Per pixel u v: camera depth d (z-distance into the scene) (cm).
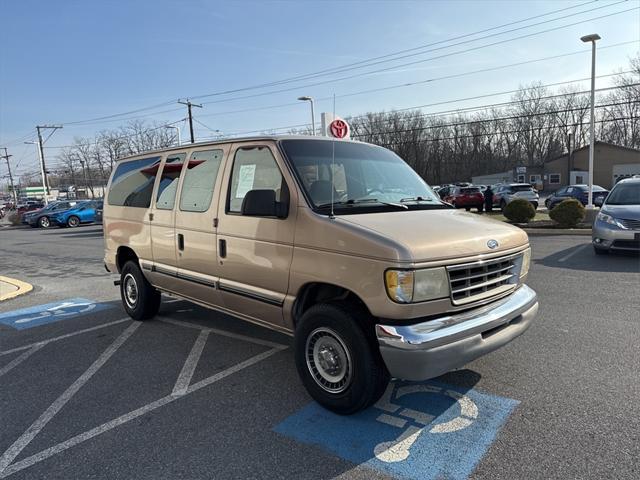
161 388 407
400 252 296
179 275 497
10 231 2967
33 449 315
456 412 347
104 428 340
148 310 610
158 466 291
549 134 6756
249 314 422
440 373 307
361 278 313
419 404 362
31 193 10188
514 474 271
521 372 416
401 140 6369
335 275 330
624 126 6000
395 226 328
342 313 328
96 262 1269
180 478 278
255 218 393
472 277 325
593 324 546
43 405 381
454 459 288
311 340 357
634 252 1008
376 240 307
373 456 294
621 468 274
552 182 5831
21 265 1270
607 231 986
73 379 434
